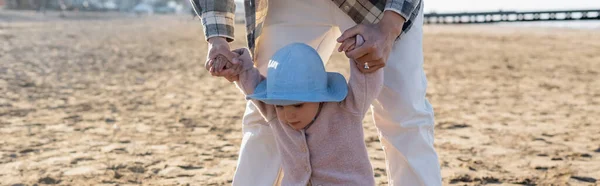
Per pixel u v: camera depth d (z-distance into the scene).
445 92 9.05
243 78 2.34
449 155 4.76
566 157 4.72
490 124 6.28
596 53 17.86
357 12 2.40
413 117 2.53
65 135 5.55
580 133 5.78
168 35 27.64
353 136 2.28
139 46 19.44
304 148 2.27
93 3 86.88
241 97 8.35
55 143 5.20
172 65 13.26
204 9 2.43
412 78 2.48
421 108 2.56
